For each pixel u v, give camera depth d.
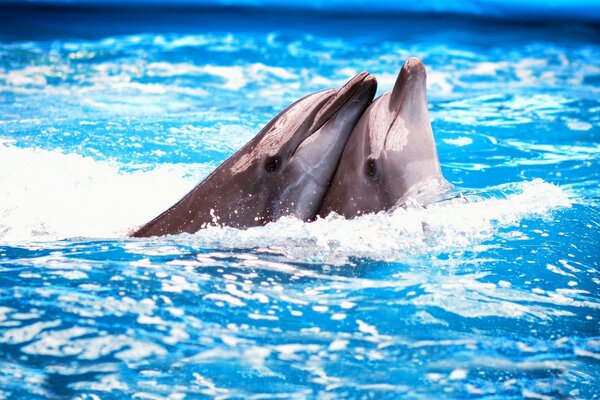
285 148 17.25
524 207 19.59
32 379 11.40
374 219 16.89
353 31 80.50
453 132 32.75
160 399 11.05
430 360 12.26
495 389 11.62
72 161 24.83
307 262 15.72
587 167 27.36
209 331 12.86
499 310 14.06
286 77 49.84
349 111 17.59
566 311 14.25
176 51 60.81
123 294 14.11
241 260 15.80
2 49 58.91
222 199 17.42
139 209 20.42
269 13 94.31
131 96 41.81
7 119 33.41
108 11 90.75
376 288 14.66
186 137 29.38
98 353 12.10
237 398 11.12
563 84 49.12
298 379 11.59
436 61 59.06
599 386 11.95
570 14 95.25
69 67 51.50
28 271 15.19
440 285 14.91
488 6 96.62
